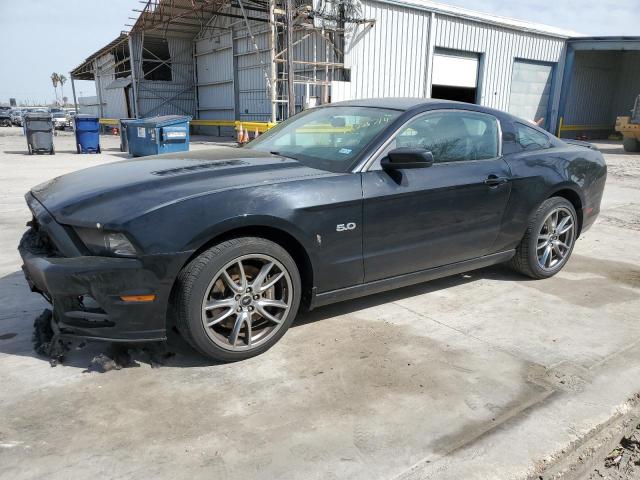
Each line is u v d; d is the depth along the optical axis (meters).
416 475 1.98
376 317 3.46
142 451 2.08
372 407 2.42
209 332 2.67
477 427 2.28
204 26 27.12
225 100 27.23
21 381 2.57
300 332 3.21
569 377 2.72
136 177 2.88
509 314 3.57
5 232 5.56
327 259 2.98
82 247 2.56
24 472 1.95
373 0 17.84
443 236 3.49
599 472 2.21
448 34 20.17
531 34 23.03
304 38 17.88
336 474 1.97
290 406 2.41
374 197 3.09
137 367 2.73
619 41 23.27
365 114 3.59
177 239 2.49
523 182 3.87
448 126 3.62
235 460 2.04
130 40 27.55
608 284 4.24
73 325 2.58
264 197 2.73
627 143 18.75
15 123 43.16
